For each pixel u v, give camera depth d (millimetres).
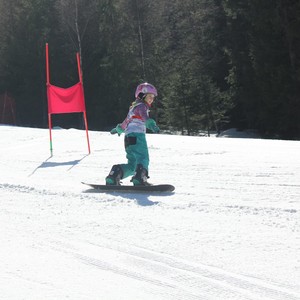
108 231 4816
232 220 5070
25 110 47781
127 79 42844
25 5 47156
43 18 46344
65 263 3926
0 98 44750
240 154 10859
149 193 6789
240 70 36031
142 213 5527
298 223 4859
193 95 36375
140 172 6941
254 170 8555
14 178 8445
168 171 8805
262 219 5066
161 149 12039
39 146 13875
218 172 8500
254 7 32250
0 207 6125
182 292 3307
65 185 7582
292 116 30859
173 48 48625
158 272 3686
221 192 6715
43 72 46281
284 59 31516
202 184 7418
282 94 30750
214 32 42438
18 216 5594
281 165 9031
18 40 46844
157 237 4551
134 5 42719
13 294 3289
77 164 10242
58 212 5730
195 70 41156
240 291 3291
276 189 6805
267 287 3338
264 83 31781
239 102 36781
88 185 7125
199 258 3936
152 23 43344
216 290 3324
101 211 5703
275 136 32969
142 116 7113
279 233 4539
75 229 4938
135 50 43094
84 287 3414
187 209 5660
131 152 7113
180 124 36625
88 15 44688
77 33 43219
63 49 45688
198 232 4656
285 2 30172
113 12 43656
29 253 4203
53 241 4551
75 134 16625
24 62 46469
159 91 41188
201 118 36469
